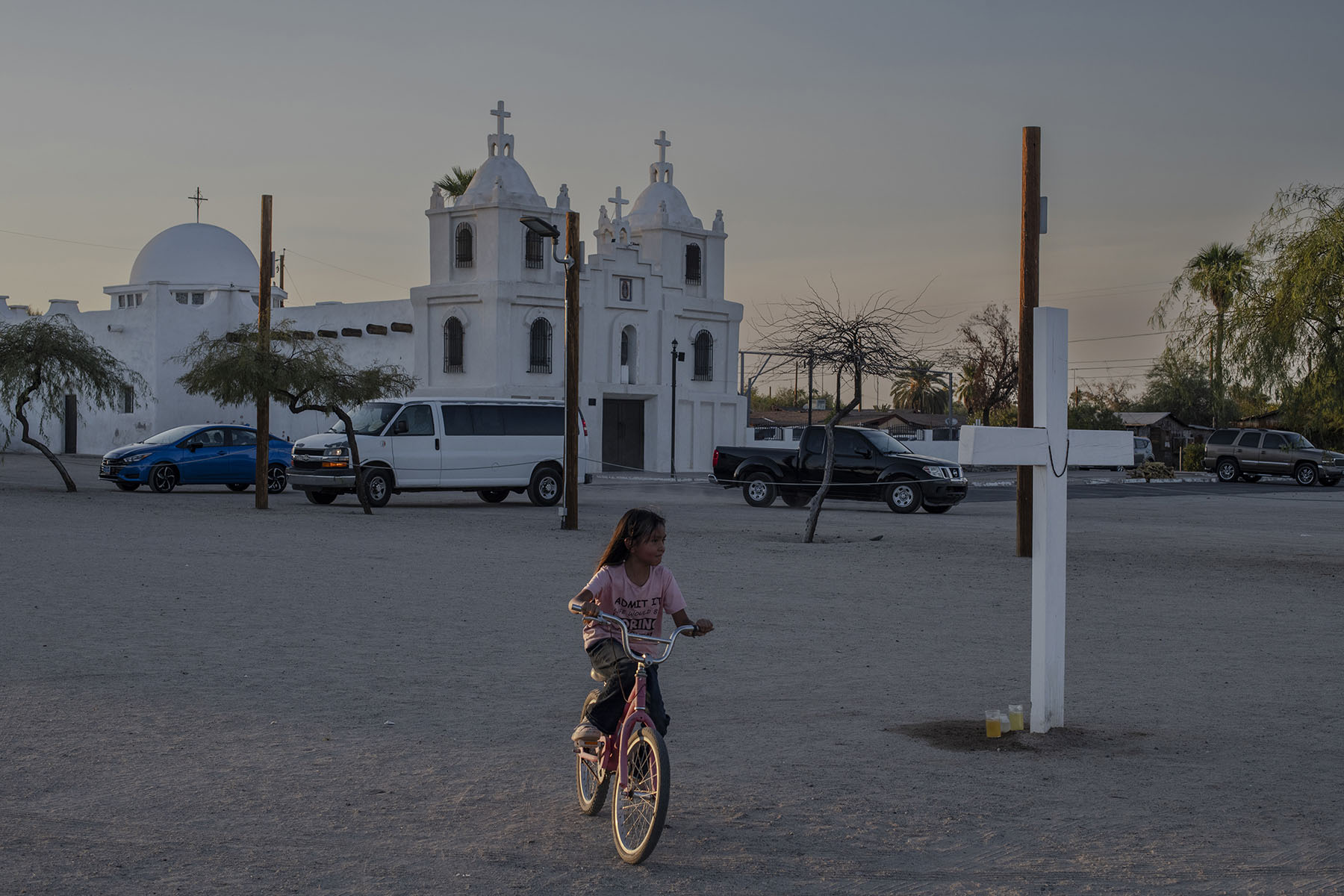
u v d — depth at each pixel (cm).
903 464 2814
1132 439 803
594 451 4912
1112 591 1475
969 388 8550
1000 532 2306
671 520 2486
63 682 888
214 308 5134
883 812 613
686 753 725
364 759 705
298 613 1212
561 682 919
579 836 577
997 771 690
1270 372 1814
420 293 4825
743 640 1115
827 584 1498
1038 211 1830
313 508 2639
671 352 5159
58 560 1578
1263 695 900
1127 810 622
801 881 521
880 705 859
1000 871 534
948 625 1209
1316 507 3269
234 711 817
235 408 5212
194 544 1816
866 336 2034
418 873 525
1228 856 556
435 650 1038
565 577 1520
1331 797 646
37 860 533
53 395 2961
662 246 5222
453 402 2836
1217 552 1959
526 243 4809
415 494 3319
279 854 547
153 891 500
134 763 690
